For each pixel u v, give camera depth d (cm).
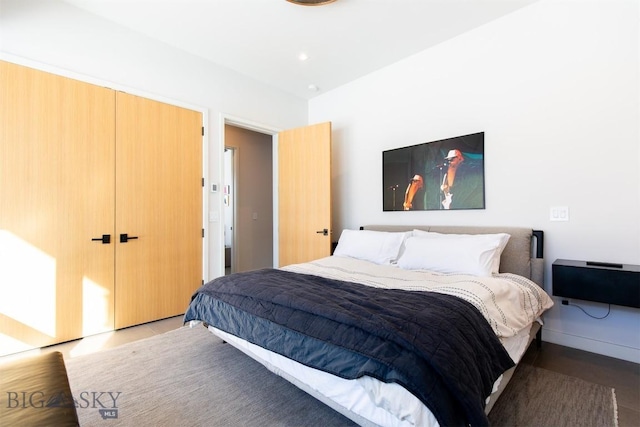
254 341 156
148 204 282
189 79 311
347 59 324
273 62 330
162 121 291
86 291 246
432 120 301
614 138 207
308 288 172
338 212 394
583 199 219
